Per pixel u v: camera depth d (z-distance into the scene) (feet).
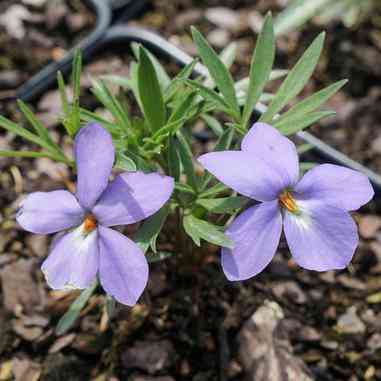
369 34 1.01
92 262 0.51
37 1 1.00
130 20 1.02
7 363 0.69
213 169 0.49
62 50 0.96
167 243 0.71
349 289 0.76
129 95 0.87
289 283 0.75
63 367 0.68
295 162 0.50
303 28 1.01
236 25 1.01
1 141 0.85
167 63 0.93
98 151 0.49
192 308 0.71
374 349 0.72
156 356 0.68
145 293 0.71
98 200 0.51
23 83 0.92
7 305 0.72
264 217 0.50
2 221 0.78
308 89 0.96
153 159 0.63
